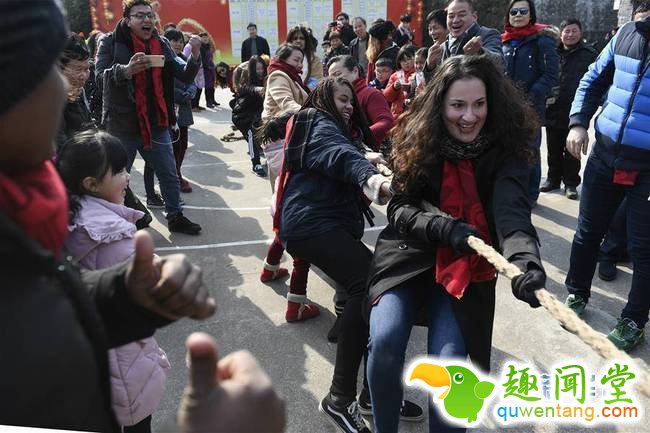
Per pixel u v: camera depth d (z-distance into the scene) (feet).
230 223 16.47
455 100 6.12
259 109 20.83
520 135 6.31
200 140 27.76
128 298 2.84
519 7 14.70
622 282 12.35
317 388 9.05
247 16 50.65
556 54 14.70
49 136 2.25
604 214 10.09
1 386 1.91
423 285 6.70
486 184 6.44
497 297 11.73
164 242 15.11
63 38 2.19
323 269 8.29
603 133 9.52
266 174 21.48
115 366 5.92
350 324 7.45
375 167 8.19
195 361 2.21
